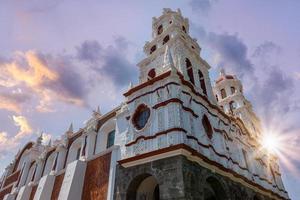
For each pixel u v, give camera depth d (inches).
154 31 1429.6
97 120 1214.9
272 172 1433.3
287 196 1417.3
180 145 662.5
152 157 719.7
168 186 641.6
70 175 985.5
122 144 911.7
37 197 1163.3
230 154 1005.8
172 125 745.6
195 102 936.9
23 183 1622.8
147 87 930.1
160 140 742.5
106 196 820.0
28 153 1831.9
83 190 946.7
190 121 810.2
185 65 1071.0
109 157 927.0
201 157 721.6
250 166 1159.0
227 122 1121.4
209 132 930.1
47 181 1185.4
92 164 999.0
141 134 825.5
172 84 847.1
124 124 968.3
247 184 975.6
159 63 1150.3
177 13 1407.5
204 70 1267.2
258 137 1563.7
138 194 773.9
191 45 1290.6
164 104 812.6
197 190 664.4
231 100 1717.5
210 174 766.5
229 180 870.4
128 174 768.3
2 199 1829.5
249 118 1611.7
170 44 1163.9
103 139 1135.0
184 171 647.8
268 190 1146.0
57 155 1352.1
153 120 821.9
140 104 909.2
